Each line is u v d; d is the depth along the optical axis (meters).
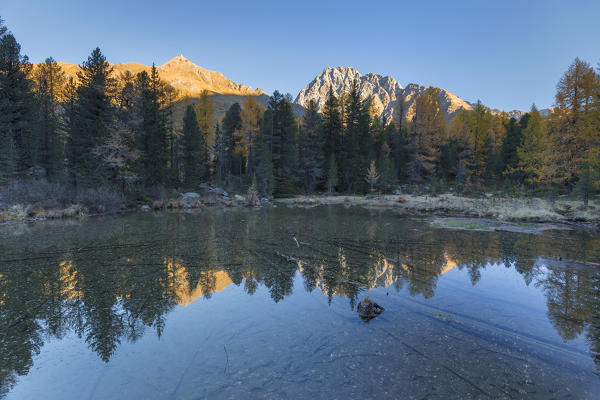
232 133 55.59
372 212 29.31
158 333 5.28
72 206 25.08
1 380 3.97
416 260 10.45
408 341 4.95
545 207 25.16
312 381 3.89
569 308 6.33
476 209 26.62
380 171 52.34
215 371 4.14
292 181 55.25
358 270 9.27
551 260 10.38
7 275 8.76
